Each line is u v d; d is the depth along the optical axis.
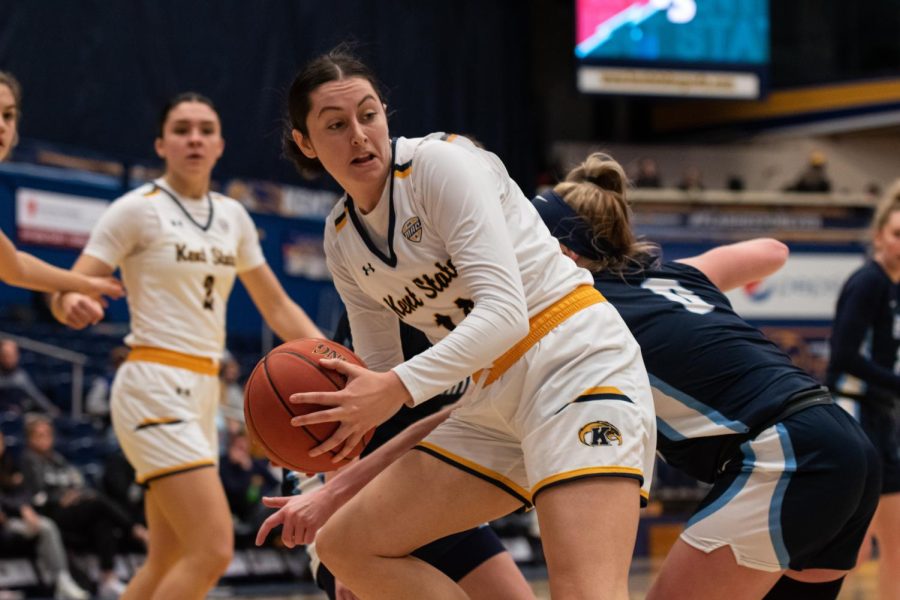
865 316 6.05
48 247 16.39
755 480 3.73
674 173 24.56
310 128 3.50
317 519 3.89
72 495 11.45
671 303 3.99
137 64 18.12
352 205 3.69
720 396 3.83
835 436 3.71
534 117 23.98
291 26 19.95
